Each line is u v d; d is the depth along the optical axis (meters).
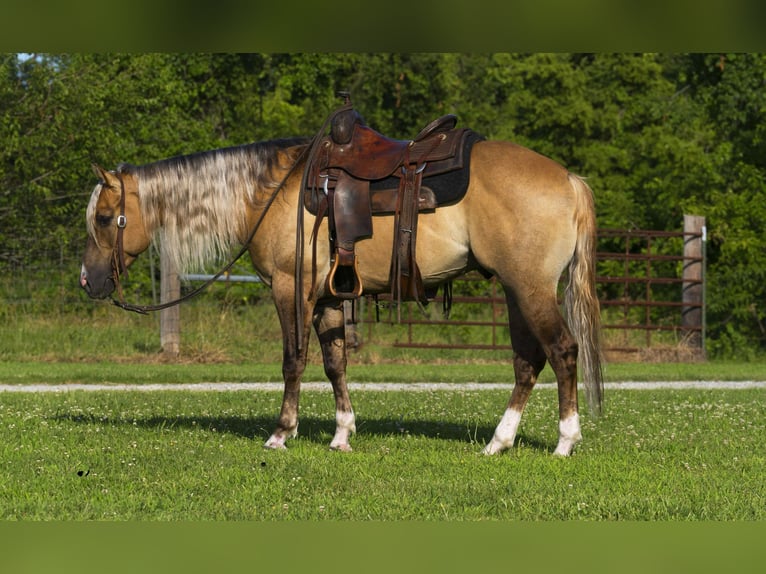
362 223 8.12
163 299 20.88
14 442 8.62
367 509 6.33
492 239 7.91
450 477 7.23
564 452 8.06
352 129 8.41
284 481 7.08
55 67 25.64
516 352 8.30
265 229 8.61
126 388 15.17
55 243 23.08
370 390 14.98
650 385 16.48
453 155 8.03
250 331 22.36
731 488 6.95
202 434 9.28
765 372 19.44
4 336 20.92
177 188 8.88
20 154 24.19
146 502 6.47
